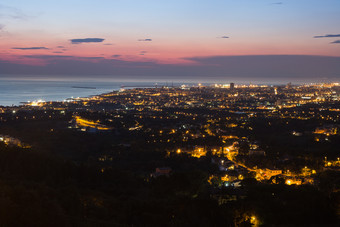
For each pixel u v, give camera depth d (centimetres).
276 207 5931
